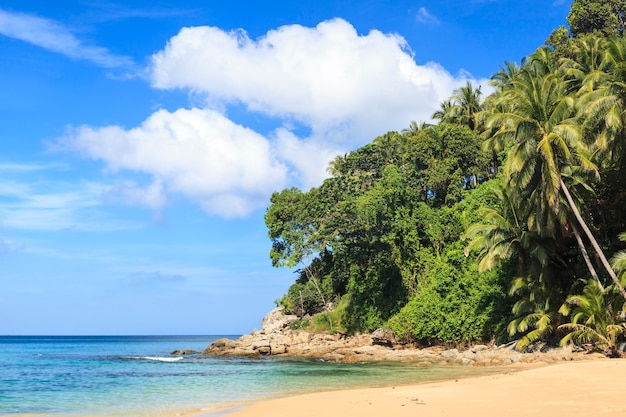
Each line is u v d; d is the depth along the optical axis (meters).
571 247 45.72
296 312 86.75
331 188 79.62
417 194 70.31
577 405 17.91
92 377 44.12
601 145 36.88
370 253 68.38
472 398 21.02
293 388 31.94
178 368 52.78
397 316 61.69
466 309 54.12
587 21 69.25
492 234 45.91
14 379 43.12
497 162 73.06
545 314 42.53
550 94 39.34
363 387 31.03
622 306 38.03
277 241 83.12
